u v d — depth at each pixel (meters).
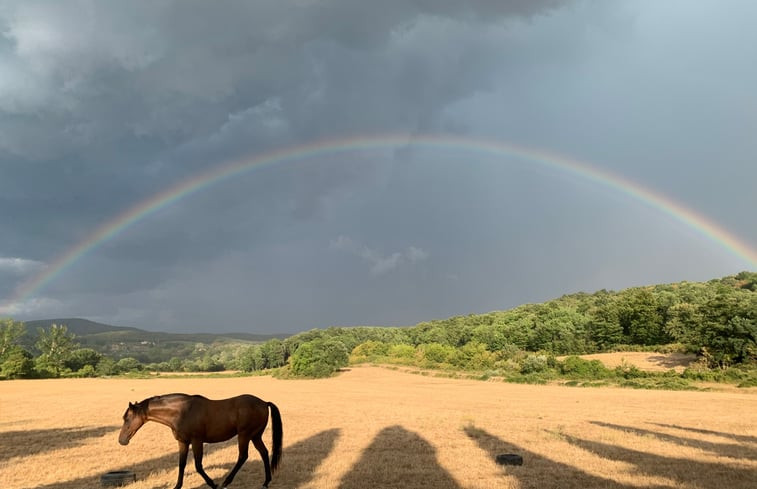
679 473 13.41
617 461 15.12
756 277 138.88
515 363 80.38
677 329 87.94
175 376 123.19
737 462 14.80
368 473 13.47
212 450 18.00
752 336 66.88
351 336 170.38
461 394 47.25
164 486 12.30
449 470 13.90
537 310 152.62
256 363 145.25
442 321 179.12
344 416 28.31
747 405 34.25
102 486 12.45
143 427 25.41
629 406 33.84
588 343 104.19
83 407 38.03
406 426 23.72
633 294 108.25
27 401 45.00
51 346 131.12
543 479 12.80
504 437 20.06
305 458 15.71
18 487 12.35
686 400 38.69
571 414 28.64
